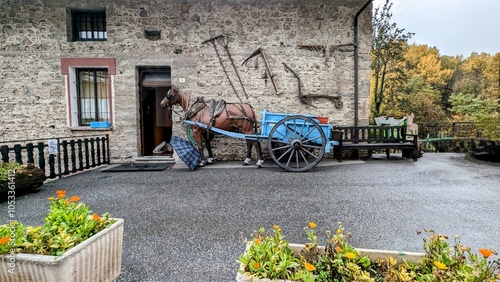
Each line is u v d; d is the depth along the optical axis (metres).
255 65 7.21
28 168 4.15
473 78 20.50
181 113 7.26
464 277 1.24
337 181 4.79
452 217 3.12
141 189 4.39
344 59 7.31
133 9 7.03
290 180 4.88
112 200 3.82
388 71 12.55
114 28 7.02
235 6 7.18
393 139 6.95
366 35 7.34
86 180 5.05
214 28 7.18
